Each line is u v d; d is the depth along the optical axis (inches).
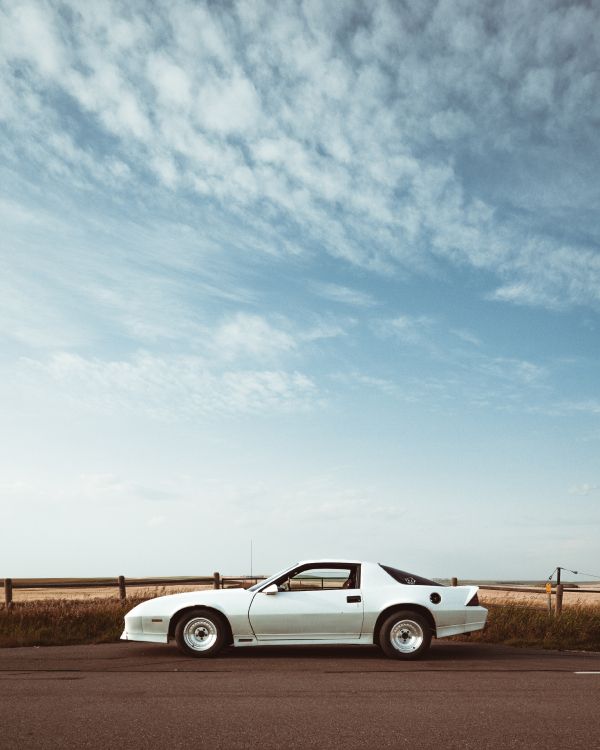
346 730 222.5
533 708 257.0
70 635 509.0
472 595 411.8
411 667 363.6
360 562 419.2
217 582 881.5
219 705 260.4
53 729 222.7
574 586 1307.8
